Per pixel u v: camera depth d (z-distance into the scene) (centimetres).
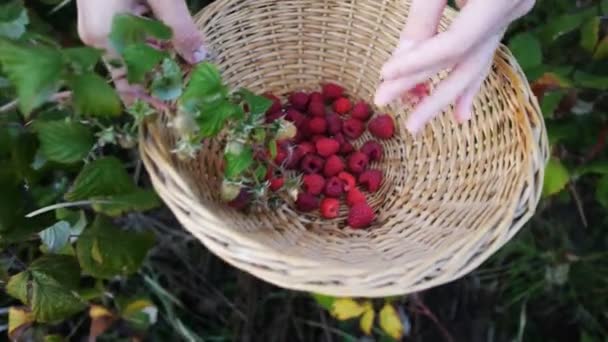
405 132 61
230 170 46
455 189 56
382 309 66
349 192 59
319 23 62
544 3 72
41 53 38
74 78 39
